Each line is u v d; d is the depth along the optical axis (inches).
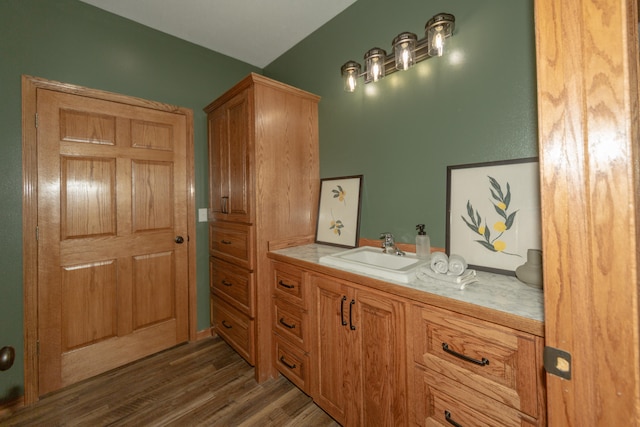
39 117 66.3
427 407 40.8
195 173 92.6
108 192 76.4
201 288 94.3
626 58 17.8
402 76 63.7
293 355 65.3
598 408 19.2
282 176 75.8
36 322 65.8
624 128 17.9
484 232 51.0
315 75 86.3
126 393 67.1
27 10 65.4
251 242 72.0
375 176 70.0
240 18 80.1
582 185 19.7
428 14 58.8
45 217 67.2
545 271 21.9
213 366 77.9
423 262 53.9
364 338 49.4
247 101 72.6
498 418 33.7
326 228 80.5
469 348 36.1
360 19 72.6
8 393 62.4
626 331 18.0
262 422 58.1
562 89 20.5
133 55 80.4
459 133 54.7
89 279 73.5
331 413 56.2
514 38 47.8
